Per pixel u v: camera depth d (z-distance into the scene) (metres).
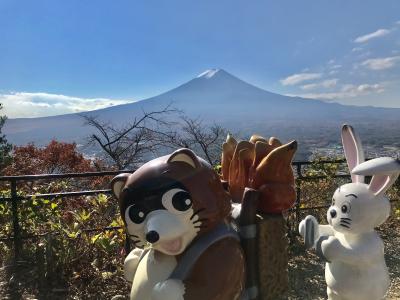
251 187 2.64
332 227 3.16
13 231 4.72
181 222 2.24
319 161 6.15
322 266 5.03
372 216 2.93
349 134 3.25
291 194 2.62
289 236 5.45
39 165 11.88
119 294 4.02
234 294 2.35
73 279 4.13
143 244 2.37
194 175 2.32
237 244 2.40
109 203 5.33
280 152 2.55
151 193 2.26
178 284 2.23
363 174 2.86
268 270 2.55
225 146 2.94
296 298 4.29
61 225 4.61
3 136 10.20
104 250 4.32
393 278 4.82
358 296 2.97
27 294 3.99
